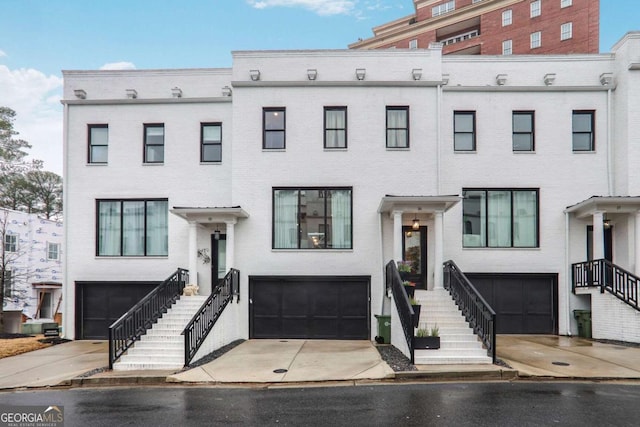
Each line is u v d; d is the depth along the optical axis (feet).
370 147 50.60
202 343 37.81
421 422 21.50
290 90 51.34
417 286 50.01
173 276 45.55
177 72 54.60
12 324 71.41
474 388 27.89
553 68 52.26
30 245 87.76
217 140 53.98
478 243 51.16
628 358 35.37
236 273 48.42
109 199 53.72
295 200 50.96
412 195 49.29
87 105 54.49
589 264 46.80
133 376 31.58
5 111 106.93
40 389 30.35
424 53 51.44
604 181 50.55
